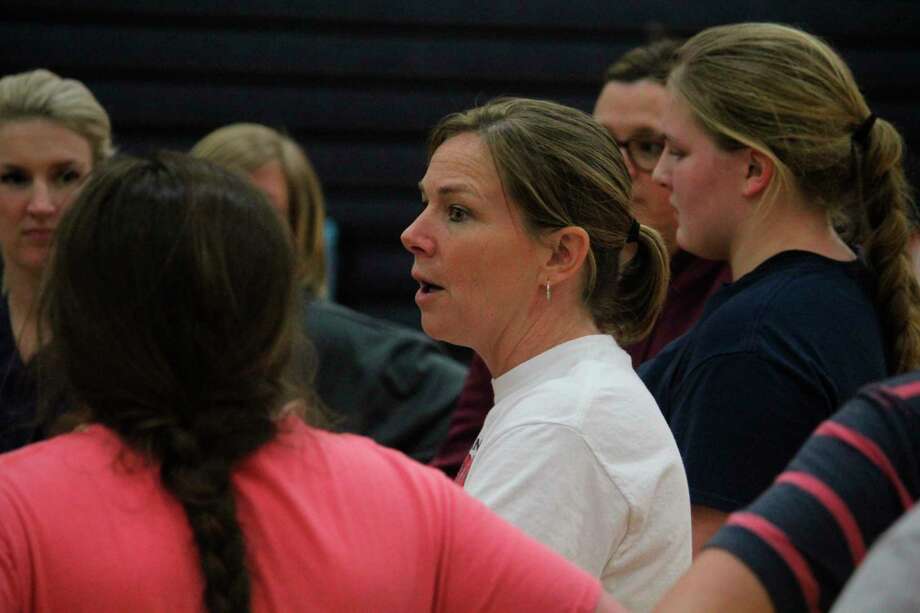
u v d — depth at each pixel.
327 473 4.89
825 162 7.45
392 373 10.98
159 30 18.98
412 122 19.45
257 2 19.09
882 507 4.53
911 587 3.68
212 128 19.12
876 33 19.48
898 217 7.60
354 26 19.25
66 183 9.94
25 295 9.58
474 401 10.23
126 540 4.56
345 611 4.68
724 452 7.02
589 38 19.44
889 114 19.50
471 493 6.30
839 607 3.81
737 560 4.59
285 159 11.95
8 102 9.87
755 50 7.53
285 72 19.20
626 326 7.36
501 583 4.92
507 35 19.38
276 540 4.70
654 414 6.55
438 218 6.79
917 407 4.63
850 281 7.44
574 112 6.92
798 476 4.66
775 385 7.01
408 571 4.83
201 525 4.57
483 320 6.78
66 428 4.99
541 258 6.73
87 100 10.17
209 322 4.79
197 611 4.55
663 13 19.38
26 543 4.51
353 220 19.50
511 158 6.64
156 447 4.71
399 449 10.97
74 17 18.86
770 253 7.55
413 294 19.64
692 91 7.63
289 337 5.04
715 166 7.60
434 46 19.34
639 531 6.32
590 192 6.75
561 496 6.19
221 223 4.86
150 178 4.91
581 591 4.96
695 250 7.86
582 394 6.39
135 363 4.76
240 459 4.81
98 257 4.80
